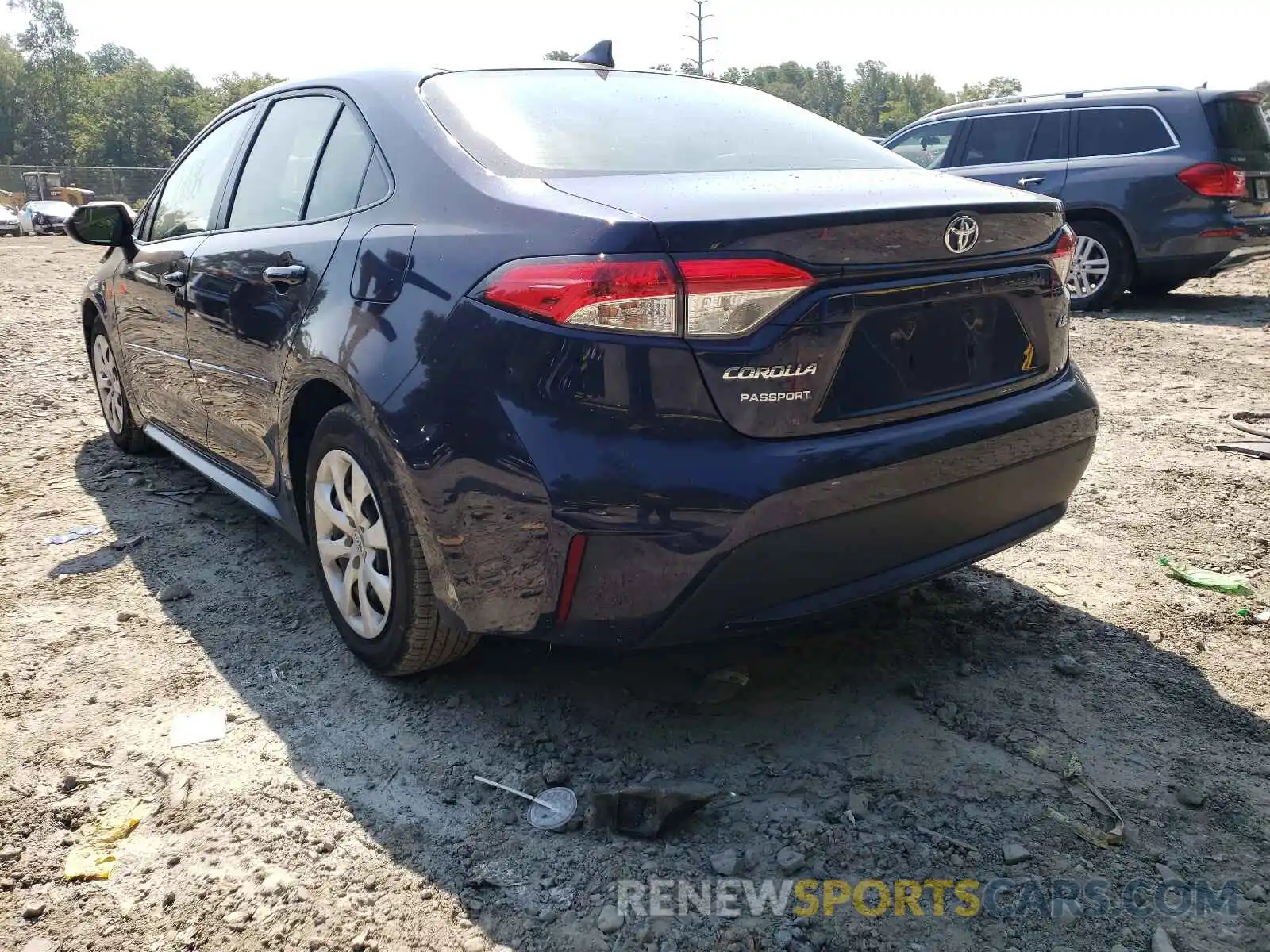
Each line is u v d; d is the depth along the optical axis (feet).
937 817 7.64
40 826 7.73
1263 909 6.73
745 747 8.57
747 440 7.35
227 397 11.72
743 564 7.39
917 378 8.10
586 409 7.22
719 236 7.12
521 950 6.52
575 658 10.05
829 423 7.63
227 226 12.25
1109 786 7.98
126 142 368.07
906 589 8.38
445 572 8.14
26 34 372.38
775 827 7.57
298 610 11.27
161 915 6.86
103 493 15.12
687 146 9.48
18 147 372.58
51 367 23.43
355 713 9.18
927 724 8.86
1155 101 29.48
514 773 8.29
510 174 8.45
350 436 9.04
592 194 7.89
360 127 10.13
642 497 7.18
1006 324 8.78
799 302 7.34
